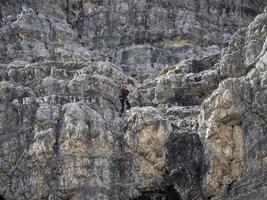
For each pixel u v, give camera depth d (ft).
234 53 239.50
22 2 303.07
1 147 231.71
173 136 224.53
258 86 215.72
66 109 230.48
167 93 247.70
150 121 225.56
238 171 214.69
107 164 224.94
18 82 248.93
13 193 227.40
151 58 296.30
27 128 232.12
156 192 224.12
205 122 221.87
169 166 222.69
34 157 226.38
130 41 303.07
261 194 206.08
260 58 224.74
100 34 307.17
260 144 209.56
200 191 217.77
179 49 303.48
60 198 223.10
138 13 309.22
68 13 313.32
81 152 224.33
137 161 225.76
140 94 250.98
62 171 223.51
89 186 221.66
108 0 314.14
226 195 213.87
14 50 281.95
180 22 308.81
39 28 290.35
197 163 219.61
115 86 245.04
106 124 230.68
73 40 297.12
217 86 242.99
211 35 310.86
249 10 325.83
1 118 235.81
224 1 321.73
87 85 241.55
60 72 250.57
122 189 224.12
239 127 217.36
